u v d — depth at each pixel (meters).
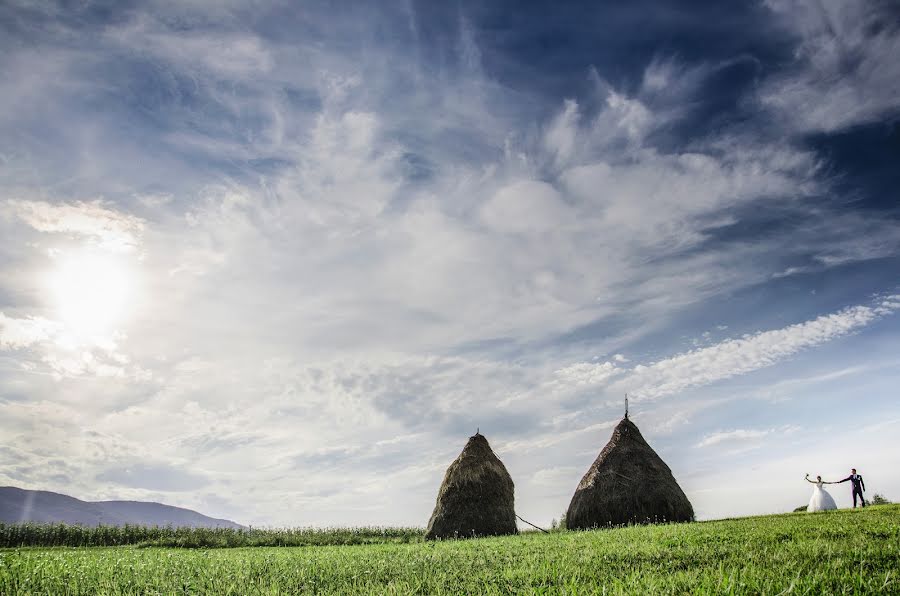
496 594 6.98
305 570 9.48
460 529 23.50
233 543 26.44
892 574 6.78
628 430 24.86
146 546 25.61
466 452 25.67
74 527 27.64
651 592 6.45
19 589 8.33
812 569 7.32
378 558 11.04
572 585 6.92
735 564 8.02
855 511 17.62
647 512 22.20
